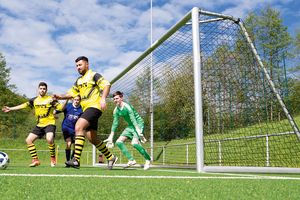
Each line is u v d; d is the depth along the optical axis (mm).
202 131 5016
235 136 6375
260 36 28531
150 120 9508
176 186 2152
